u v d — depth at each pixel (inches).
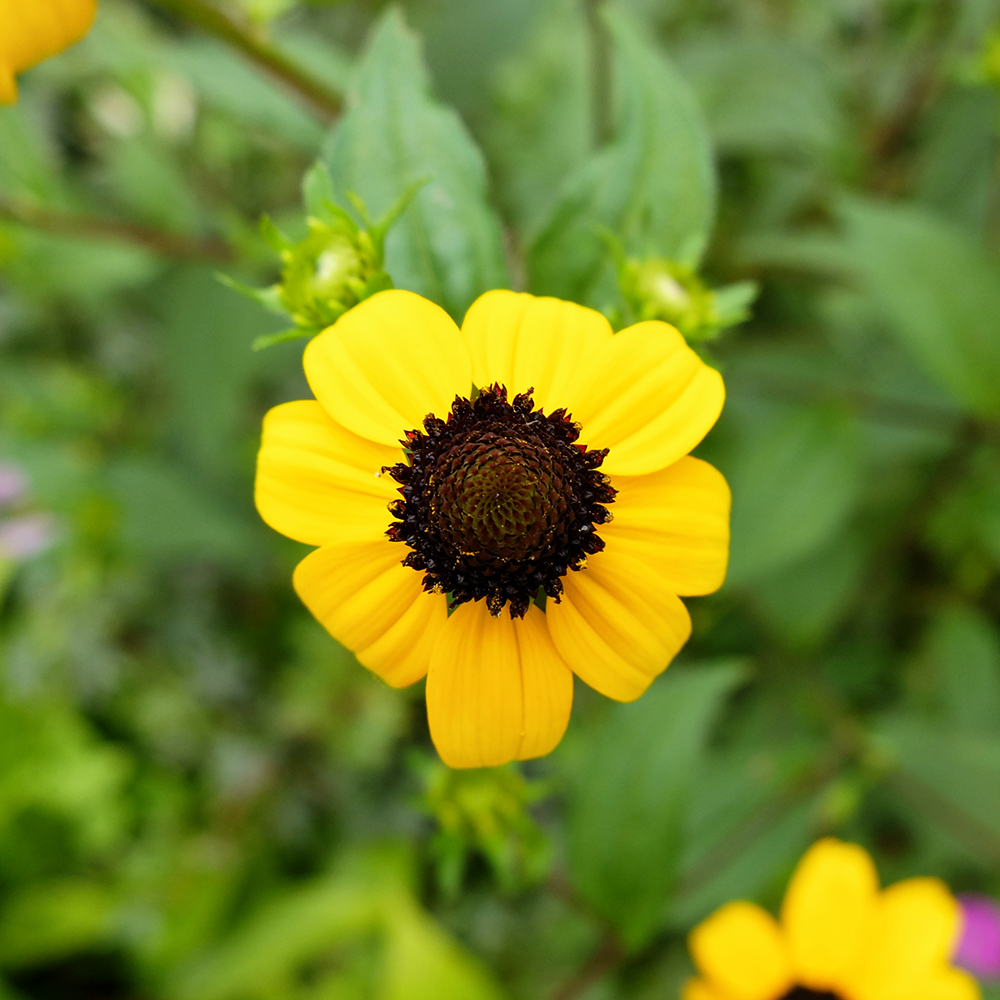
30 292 11.8
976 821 9.5
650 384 5.7
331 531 5.7
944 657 10.8
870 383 10.9
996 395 8.5
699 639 11.3
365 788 13.1
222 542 11.9
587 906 8.3
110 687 13.3
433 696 5.7
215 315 11.7
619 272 6.4
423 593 5.7
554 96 11.4
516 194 11.3
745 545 9.2
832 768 9.8
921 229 8.5
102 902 12.8
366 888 11.8
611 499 5.7
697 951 7.9
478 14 11.6
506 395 5.8
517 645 5.7
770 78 10.7
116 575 13.1
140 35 9.9
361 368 5.7
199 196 12.5
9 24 5.9
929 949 7.6
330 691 12.9
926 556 11.9
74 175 13.8
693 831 9.6
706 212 6.7
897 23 12.0
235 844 13.0
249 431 13.6
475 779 7.1
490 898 12.6
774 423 9.8
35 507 12.1
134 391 14.2
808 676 11.0
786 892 10.8
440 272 6.5
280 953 11.4
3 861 12.7
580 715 10.8
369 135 6.5
